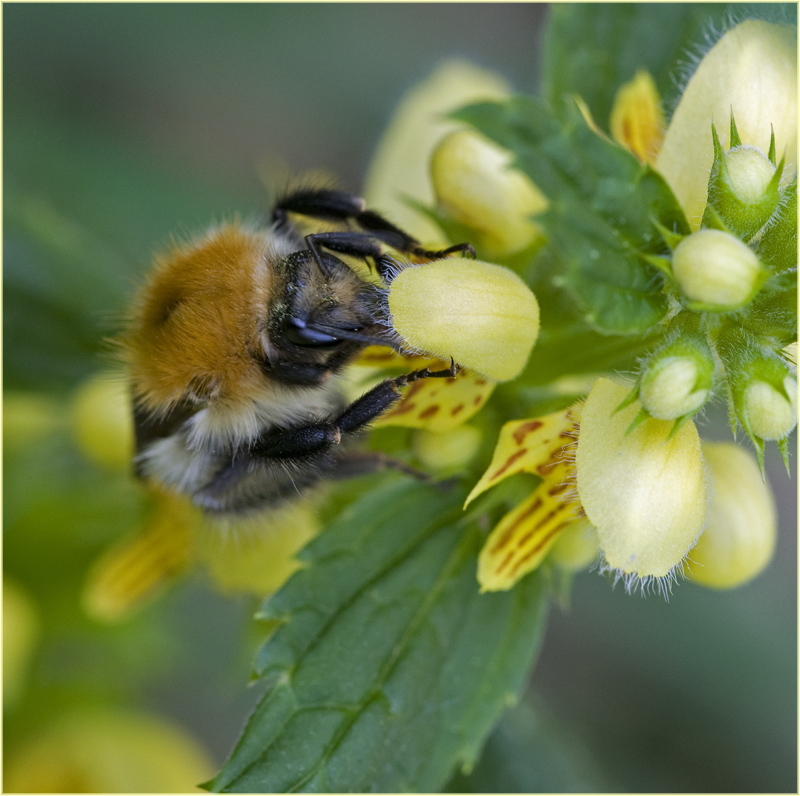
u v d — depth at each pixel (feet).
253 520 0.48
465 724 0.46
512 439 0.44
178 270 0.46
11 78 0.70
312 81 0.74
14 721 0.52
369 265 0.45
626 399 0.42
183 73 0.73
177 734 0.53
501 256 0.46
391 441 0.46
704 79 0.44
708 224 0.43
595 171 0.44
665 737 0.66
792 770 0.64
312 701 0.45
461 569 0.46
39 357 0.53
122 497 0.52
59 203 0.64
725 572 0.45
